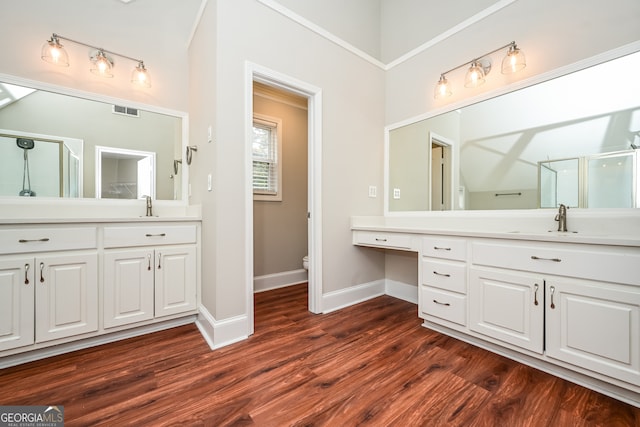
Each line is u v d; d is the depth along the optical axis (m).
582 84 1.70
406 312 2.37
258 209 3.10
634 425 1.10
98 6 2.10
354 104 2.60
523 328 1.50
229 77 1.81
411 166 2.64
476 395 1.29
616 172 1.59
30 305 1.52
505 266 1.58
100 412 1.17
